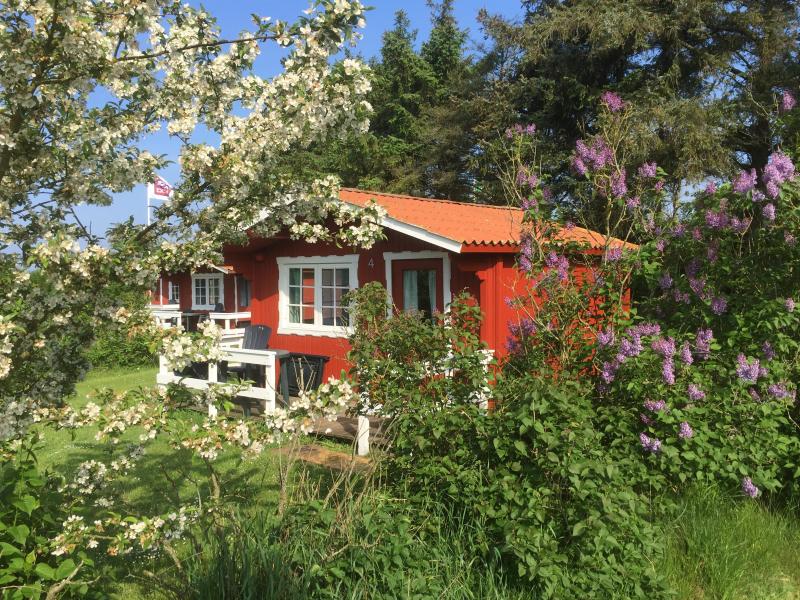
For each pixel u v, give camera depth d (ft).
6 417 9.49
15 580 9.11
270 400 28.22
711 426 16.05
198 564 11.32
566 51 62.59
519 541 10.99
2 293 10.30
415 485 13.74
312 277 34.65
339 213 14.65
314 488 14.25
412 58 90.38
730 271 18.04
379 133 93.04
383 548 10.96
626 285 20.81
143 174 11.59
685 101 53.31
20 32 9.51
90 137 10.37
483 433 12.91
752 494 14.61
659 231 20.11
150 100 11.93
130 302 11.50
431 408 14.14
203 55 12.35
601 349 17.56
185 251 12.78
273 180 13.52
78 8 9.66
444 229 26.58
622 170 20.08
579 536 11.38
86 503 13.23
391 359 15.74
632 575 11.41
